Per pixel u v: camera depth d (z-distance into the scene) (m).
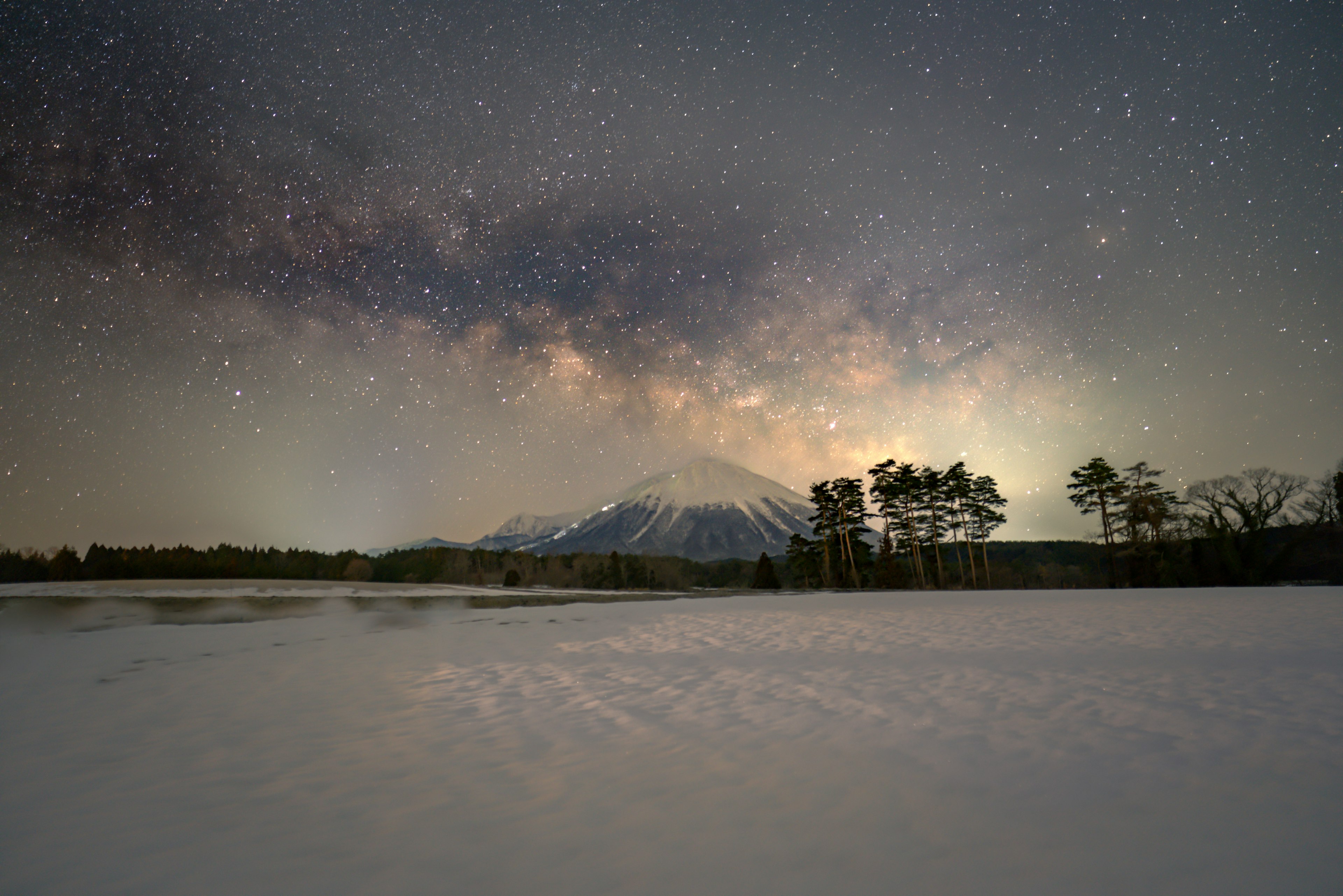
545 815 3.53
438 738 5.16
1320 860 2.77
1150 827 3.16
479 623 15.34
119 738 5.25
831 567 57.31
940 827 3.24
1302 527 37.12
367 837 3.28
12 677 8.29
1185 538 38.97
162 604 23.95
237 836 3.31
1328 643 8.94
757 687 6.93
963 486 51.56
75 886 2.77
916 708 5.70
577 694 6.79
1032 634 10.82
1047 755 4.29
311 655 10.12
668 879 2.76
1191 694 5.94
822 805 3.57
